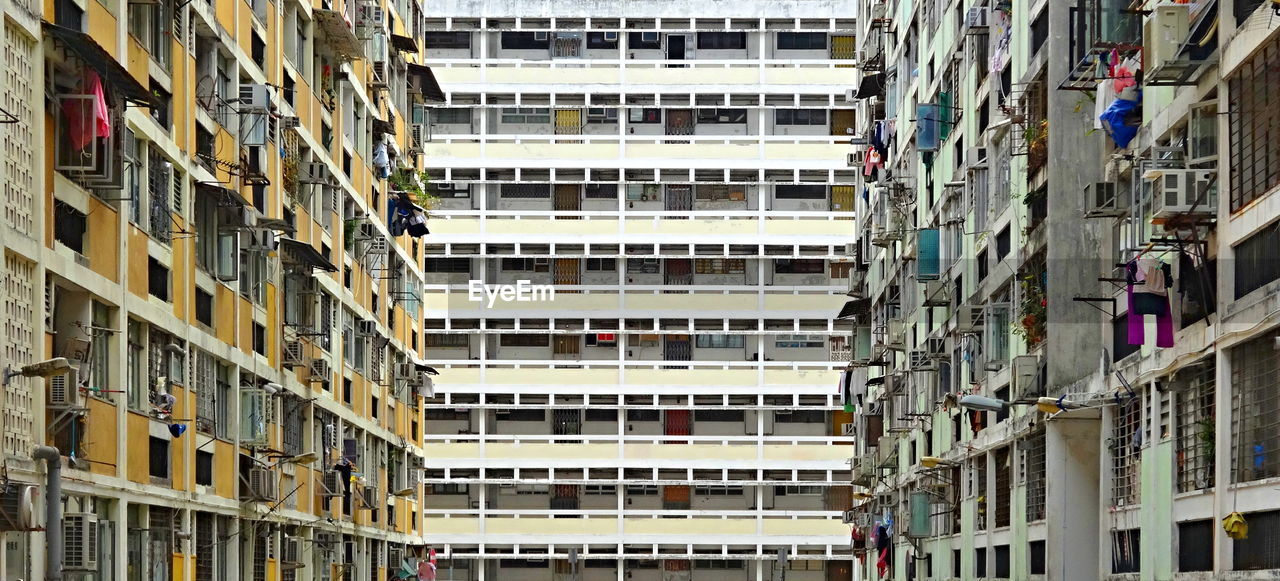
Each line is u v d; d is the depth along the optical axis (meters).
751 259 70.44
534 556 67.38
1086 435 28.73
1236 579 20.25
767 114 70.62
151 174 25.86
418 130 52.12
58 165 21.22
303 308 36.41
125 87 21.98
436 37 70.75
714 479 68.38
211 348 29.08
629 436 68.69
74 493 21.95
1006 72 32.94
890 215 45.75
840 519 67.75
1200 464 22.16
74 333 22.39
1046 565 29.03
